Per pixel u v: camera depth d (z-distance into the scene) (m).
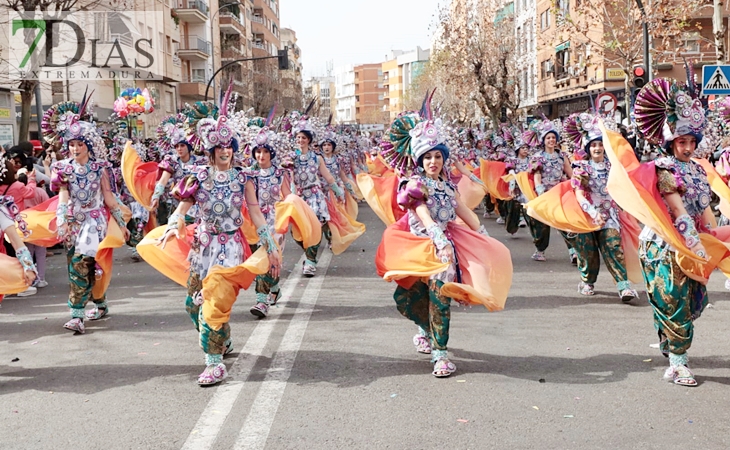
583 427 4.98
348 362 6.63
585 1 28.91
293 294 9.88
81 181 8.16
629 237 9.10
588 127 9.02
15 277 6.35
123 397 5.86
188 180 6.12
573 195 9.30
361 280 10.94
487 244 6.28
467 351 6.93
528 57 51.12
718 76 14.98
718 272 10.98
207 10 54.62
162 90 44.94
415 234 6.36
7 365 6.93
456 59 46.56
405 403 5.52
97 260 8.18
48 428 5.25
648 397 5.54
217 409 5.48
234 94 6.68
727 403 5.37
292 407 5.48
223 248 6.23
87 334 8.09
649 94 5.86
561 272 11.30
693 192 5.80
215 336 6.09
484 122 43.94
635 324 7.88
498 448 4.67
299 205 9.22
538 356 6.71
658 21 25.91
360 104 192.38
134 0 36.19
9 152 12.38
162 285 11.18
